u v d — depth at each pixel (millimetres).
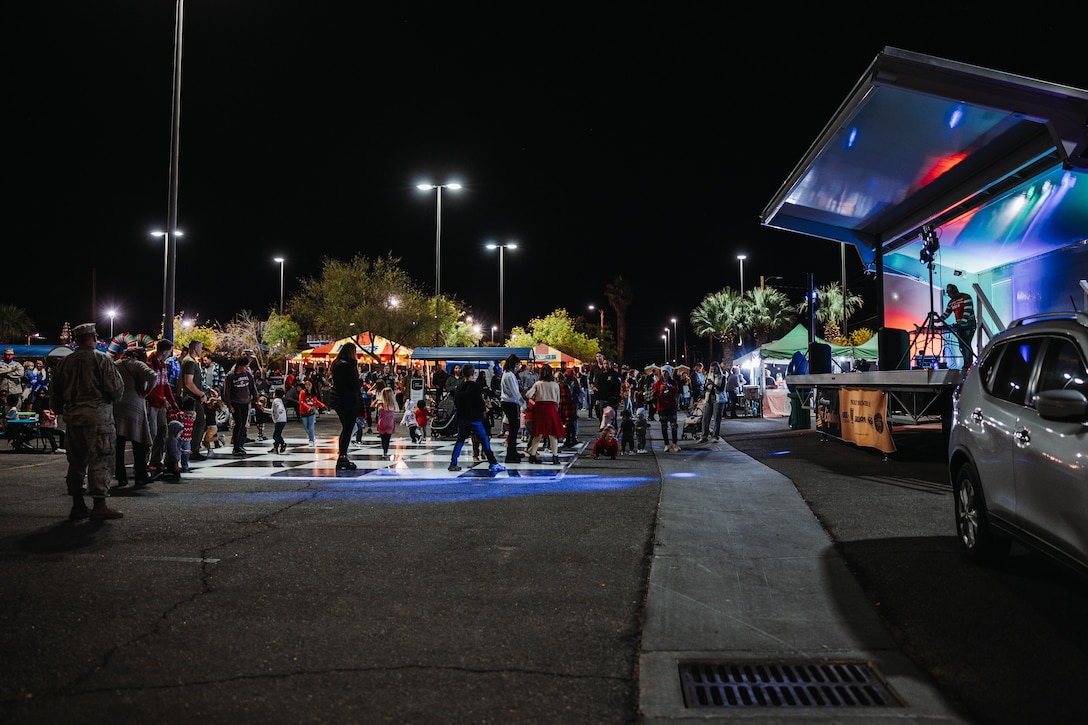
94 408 7113
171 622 4344
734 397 26328
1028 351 5066
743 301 50031
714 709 3289
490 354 28094
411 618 4465
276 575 5340
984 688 3459
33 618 4355
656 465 11984
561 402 15438
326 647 3986
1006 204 11078
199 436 12633
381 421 13305
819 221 14469
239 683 3518
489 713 3232
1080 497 3930
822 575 5363
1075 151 7910
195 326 56688
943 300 14289
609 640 4141
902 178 11375
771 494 8719
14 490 8969
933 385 9836
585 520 7328
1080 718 3160
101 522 7082
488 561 5770
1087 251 11375
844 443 14734
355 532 6766
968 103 8008
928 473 10250
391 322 40469
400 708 3270
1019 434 4703
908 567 5449
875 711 3258
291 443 16234
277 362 49688
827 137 9789
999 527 5016
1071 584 4988
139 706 3266
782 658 3893
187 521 7188
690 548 6172
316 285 41562
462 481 10102
